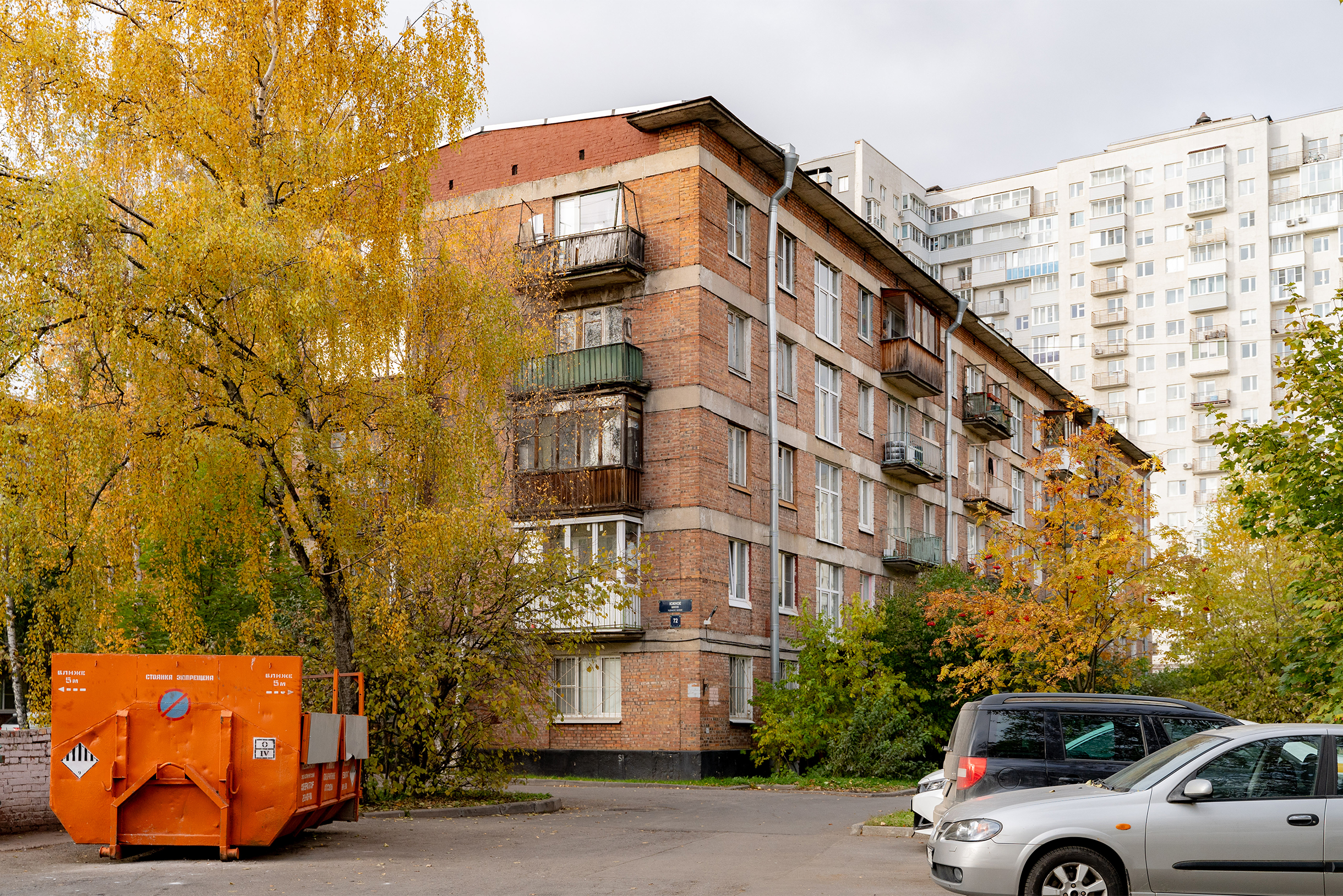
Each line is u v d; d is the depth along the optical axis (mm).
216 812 11469
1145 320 84375
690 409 26672
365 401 15055
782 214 30969
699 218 27125
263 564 15586
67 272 12734
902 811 16500
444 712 17672
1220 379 81812
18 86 13625
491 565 18141
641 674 26438
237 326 13766
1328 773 8133
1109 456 17531
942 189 92562
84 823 11359
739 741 27250
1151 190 85062
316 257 13938
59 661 11562
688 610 26141
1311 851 7930
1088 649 16438
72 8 14570
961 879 8289
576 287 27969
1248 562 23266
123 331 12562
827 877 10656
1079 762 10492
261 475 14719
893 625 27859
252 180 15016
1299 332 13180
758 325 29438
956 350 42281
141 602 20922
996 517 18531
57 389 12961
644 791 22594
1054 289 87562
